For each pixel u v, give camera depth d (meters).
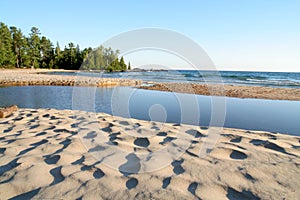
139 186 1.90
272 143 2.91
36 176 2.03
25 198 1.71
